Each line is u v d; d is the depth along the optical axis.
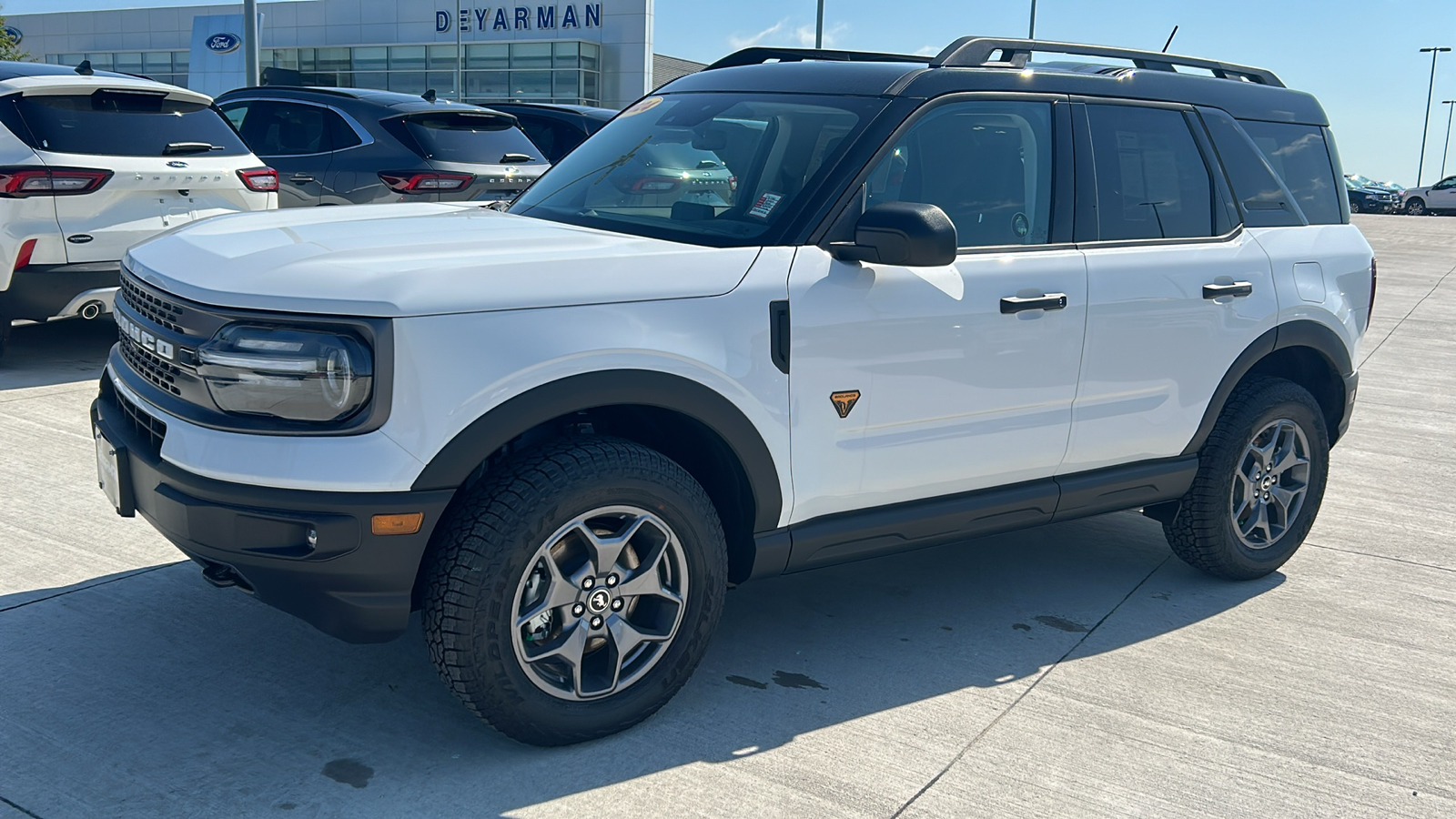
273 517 2.62
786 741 3.09
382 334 2.60
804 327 3.12
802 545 3.28
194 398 2.77
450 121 9.05
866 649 3.69
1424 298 14.43
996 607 4.09
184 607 3.73
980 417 3.52
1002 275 3.50
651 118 3.95
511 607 2.79
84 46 56.75
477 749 2.99
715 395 2.99
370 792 2.78
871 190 3.33
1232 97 4.31
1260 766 3.06
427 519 2.67
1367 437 6.90
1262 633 3.95
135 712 3.09
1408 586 4.45
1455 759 3.15
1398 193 48.28
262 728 3.04
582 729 2.97
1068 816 2.79
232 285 2.73
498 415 2.71
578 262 2.88
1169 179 4.03
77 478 4.95
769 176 3.41
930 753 3.06
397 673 3.38
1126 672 3.60
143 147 6.84
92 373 6.95
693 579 3.07
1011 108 3.68
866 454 3.31
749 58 4.32
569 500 2.80
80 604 3.72
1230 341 4.08
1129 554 4.72
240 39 51.75
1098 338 3.71
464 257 2.84
